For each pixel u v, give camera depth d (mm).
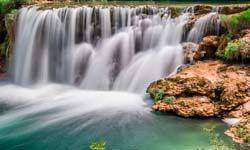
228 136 9602
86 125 10930
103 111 12039
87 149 9414
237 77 11875
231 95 11219
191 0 23031
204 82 11586
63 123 11219
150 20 15719
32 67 16672
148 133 10109
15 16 17281
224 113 10969
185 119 10852
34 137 10320
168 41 15250
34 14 16734
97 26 16172
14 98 14031
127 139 9820
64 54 16297
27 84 16281
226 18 13734
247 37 12812
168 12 15547
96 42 16172
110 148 9305
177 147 9227
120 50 15648
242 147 8938
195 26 14719
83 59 15953
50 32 16469
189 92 11547
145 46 15680
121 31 16016
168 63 14367
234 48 12656
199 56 13719
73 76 16031
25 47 16859
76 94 14344
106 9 16047
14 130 10859
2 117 11906
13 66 17234
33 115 12047
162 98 11922
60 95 14305
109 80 15133
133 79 14594
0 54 17969
